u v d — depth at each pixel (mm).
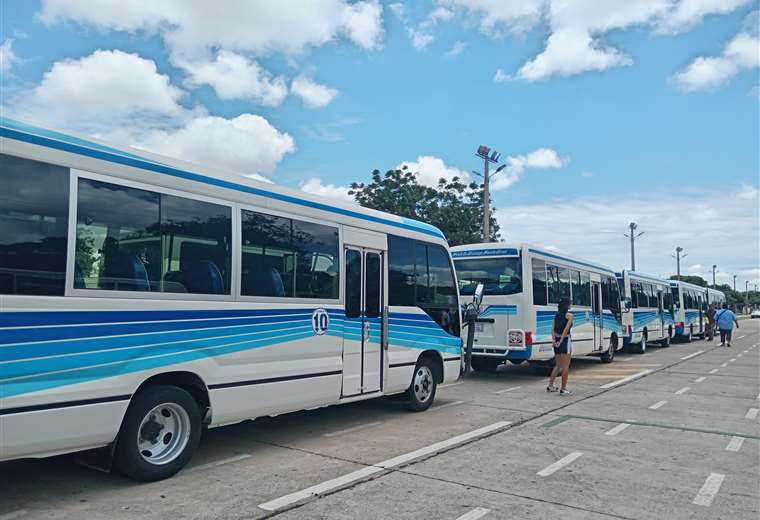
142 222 5281
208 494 5152
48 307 4504
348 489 5367
